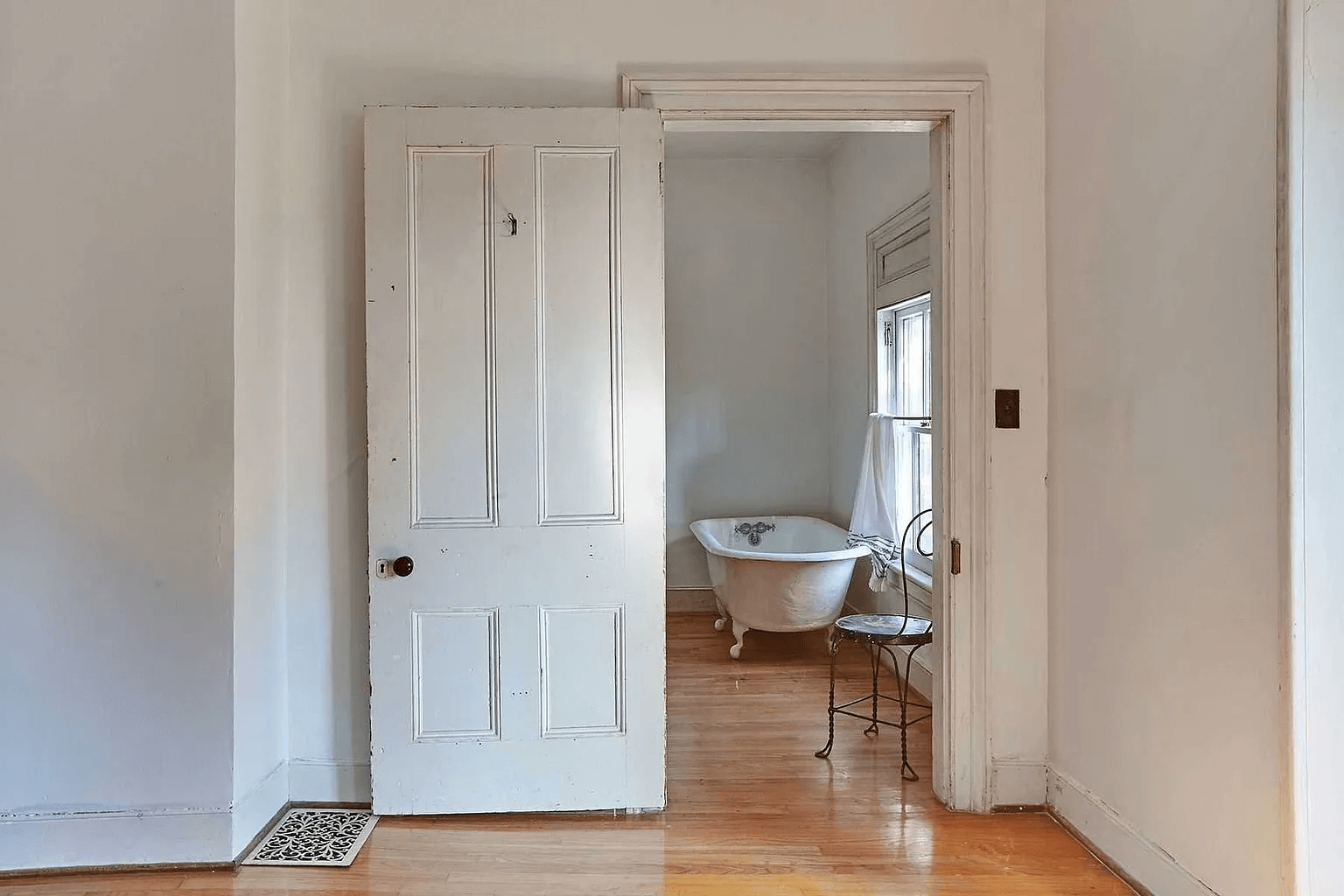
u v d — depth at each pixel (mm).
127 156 2295
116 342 2301
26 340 2285
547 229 2539
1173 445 2023
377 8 2619
